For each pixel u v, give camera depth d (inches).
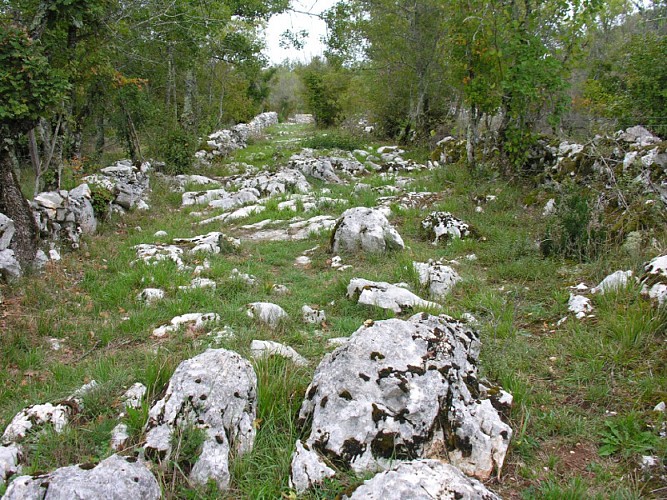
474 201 437.4
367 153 836.6
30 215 288.5
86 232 386.0
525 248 311.4
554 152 464.1
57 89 284.8
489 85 484.1
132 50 565.0
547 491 122.3
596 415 154.9
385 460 127.6
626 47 519.8
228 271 303.3
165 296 263.1
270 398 151.9
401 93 970.1
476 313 234.1
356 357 143.0
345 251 338.0
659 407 150.8
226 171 724.0
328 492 119.5
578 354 186.7
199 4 596.7
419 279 277.4
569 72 465.7
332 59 907.4
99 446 136.0
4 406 167.2
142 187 548.4
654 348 181.0
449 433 133.2
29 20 331.9
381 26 864.3
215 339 203.8
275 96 2140.7
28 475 112.1
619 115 456.1
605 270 251.6
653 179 319.3
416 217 415.2
